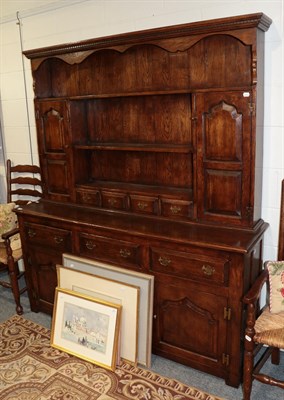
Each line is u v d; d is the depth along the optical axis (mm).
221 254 1952
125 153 2693
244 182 2061
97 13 2604
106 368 2244
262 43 1982
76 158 2717
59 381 2160
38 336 2590
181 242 2039
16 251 2861
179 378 2168
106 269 2350
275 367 2260
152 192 2434
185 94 2344
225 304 2014
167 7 2328
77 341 2369
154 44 2135
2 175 3547
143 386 2107
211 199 2186
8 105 3283
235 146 2033
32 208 2738
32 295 2875
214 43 2129
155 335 2314
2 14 3062
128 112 2604
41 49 2547
